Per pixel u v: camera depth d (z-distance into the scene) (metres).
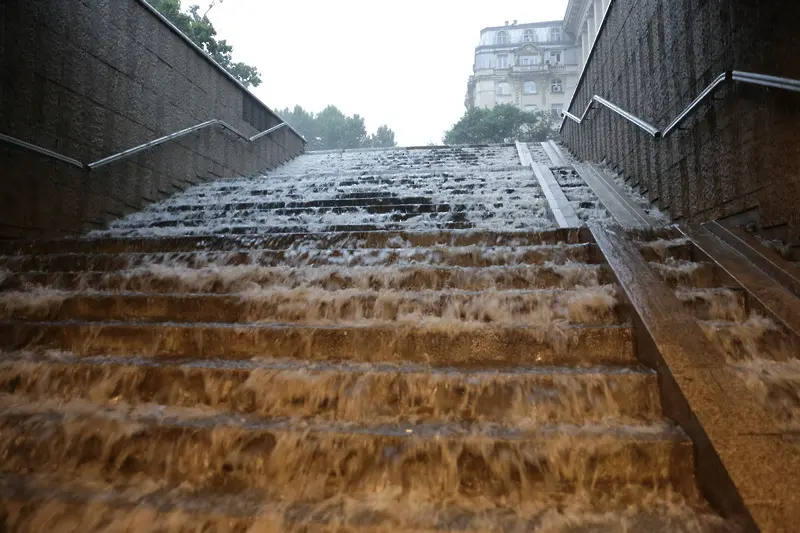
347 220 5.87
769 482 1.76
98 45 6.60
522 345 2.85
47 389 2.72
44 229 5.64
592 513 1.91
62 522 1.95
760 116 3.99
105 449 2.29
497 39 52.75
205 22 19.47
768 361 2.77
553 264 3.78
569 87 49.09
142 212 7.23
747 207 4.16
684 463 2.06
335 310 3.31
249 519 1.87
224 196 7.96
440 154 12.35
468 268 3.63
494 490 2.08
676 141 5.51
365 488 2.12
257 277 3.81
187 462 2.24
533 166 8.36
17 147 5.33
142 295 3.52
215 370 2.64
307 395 2.54
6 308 3.55
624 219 5.44
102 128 6.64
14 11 5.34
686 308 2.98
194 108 9.02
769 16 3.85
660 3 6.03
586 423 2.33
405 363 2.81
